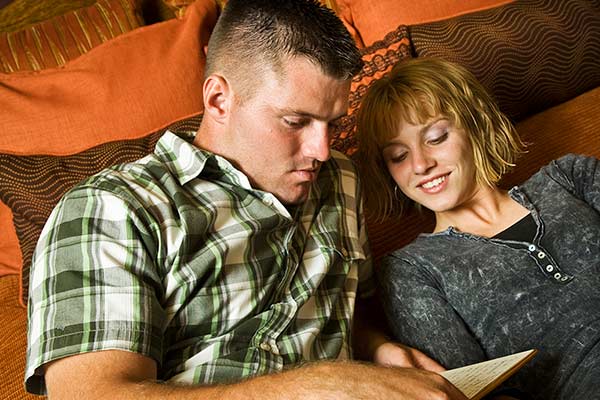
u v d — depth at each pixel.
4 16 1.72
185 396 0.83
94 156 1.36
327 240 1.21
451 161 1.28
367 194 1.42
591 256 1.23
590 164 1.35
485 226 1.33
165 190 1.07
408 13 1.73
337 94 1.08
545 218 1.27
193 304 1.03
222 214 1.09
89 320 0.92
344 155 1.36
